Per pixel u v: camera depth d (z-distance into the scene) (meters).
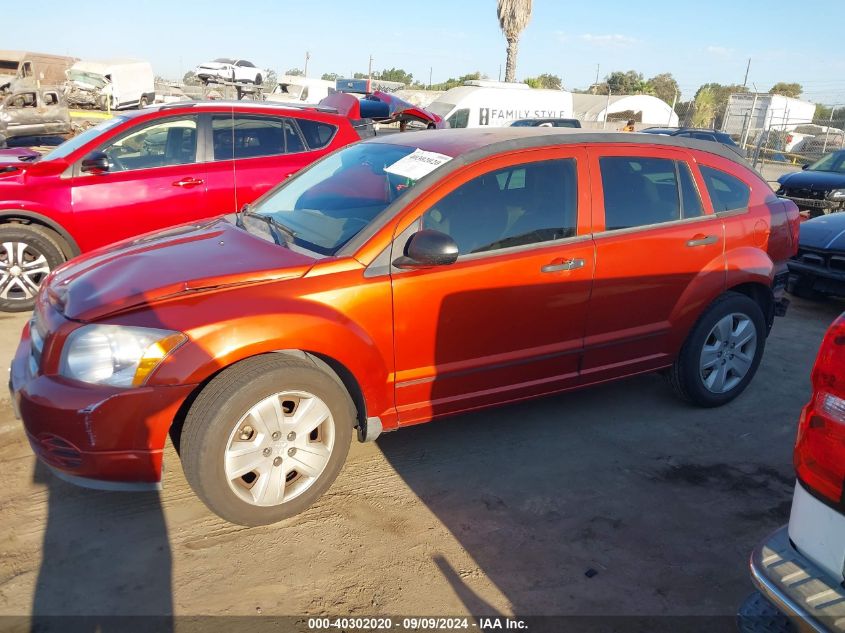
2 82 18.33
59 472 2.92
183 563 2.87
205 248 3.42
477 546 3.04
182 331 2.83
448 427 4.15
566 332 3.79
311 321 3.00
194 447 2.87
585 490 3.51
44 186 5.69
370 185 3.69
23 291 5.91
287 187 4.25
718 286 4.21
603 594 2.77
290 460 3.09
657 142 4.16
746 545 3.10
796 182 12.62
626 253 3.85
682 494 3.50
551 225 3.69
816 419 1.95
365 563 2.91
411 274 3.27
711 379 4.38
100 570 2.81
